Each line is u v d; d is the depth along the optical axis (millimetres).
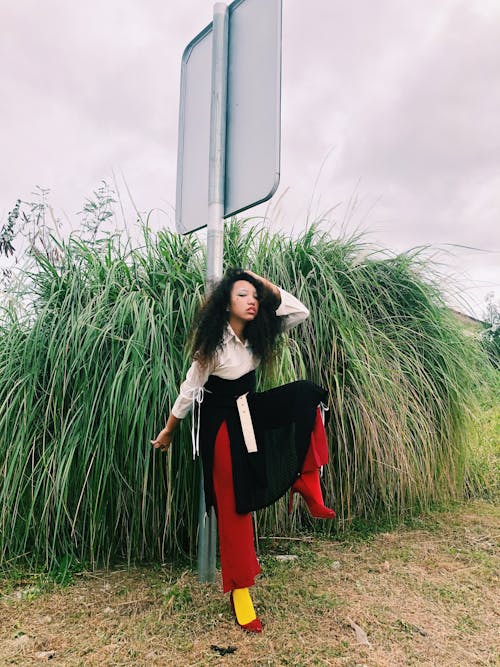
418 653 1731
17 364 2627
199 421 2033
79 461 2395
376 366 2936
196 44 2639
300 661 1681
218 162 2324
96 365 2445
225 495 1917
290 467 1955
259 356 2078
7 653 1733
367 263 3434
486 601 2107
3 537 2404
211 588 2188
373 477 2984
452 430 3328
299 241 3348
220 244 2312
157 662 1685
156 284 2787
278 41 2146
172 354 2477
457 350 3453
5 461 2420
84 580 2277
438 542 2750
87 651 1749
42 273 2879
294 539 2771
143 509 2328
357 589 2205
